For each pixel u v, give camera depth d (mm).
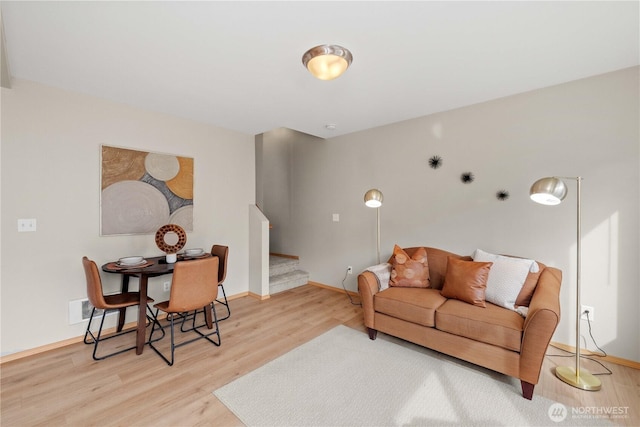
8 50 1960
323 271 4566
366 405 1872
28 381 2102
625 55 2062
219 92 2674
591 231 2428
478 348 2145
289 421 1731
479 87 2598
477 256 2781
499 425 1705
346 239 4242
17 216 2406
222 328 3055
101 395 1952
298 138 4930
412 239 3525
